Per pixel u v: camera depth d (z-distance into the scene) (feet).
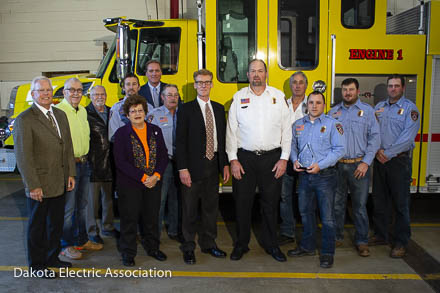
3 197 20.49
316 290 10.46
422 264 12.16
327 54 14.92
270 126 11.86
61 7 30.78
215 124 12.20
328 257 11.88
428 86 15.11
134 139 11.70
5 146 18.10
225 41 14.99
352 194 12.80
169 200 14.24
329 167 11.68
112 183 14.25
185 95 15.90
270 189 12.18
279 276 11.31
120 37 14.20
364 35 14.89
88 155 12.98
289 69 14.97
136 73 16.16
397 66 15.02
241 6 14.88
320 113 11.71
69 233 12.35
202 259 12.59
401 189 12.57
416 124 12.40
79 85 12.11
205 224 12.80
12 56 31.58
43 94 10.37
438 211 18.42
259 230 15.64
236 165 12.03
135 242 12.18
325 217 11.80
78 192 12.85
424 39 15.01
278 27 14.85
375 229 13.80
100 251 13.21
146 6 30.25
